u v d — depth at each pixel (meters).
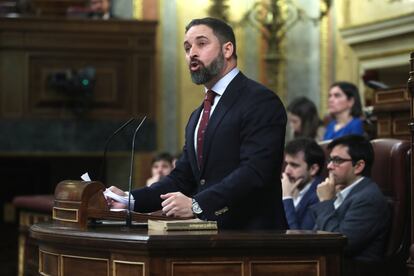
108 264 7.01
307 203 11.34
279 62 21.53
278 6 20.70
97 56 20.23
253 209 7.96
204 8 21.62
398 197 10.28
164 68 21.48
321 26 21.20
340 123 13.88
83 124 20.06
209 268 6.83
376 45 19.05
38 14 21.16
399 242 10.18
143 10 21.44
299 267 7.04
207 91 8.24
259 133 7.76
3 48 19.86
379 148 10.77
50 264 7.70
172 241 6.69
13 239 21.44
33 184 21.86
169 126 21.44
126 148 20.28
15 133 19.86
